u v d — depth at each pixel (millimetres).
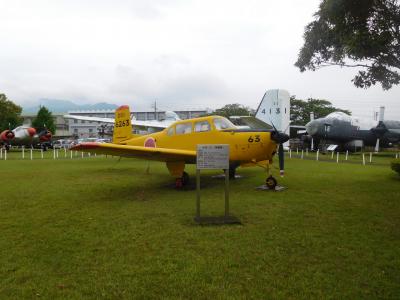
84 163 15609
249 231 4535
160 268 3340
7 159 18750
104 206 6172
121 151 7219
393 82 7301
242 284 3000
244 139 8062
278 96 18219
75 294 2846
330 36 7109
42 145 30016
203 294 2828
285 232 4484
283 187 8000
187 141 8945
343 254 3689
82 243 4109
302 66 7922
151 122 24109
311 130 23531
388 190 7625
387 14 6156
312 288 2920
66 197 7051
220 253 3730
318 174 10586
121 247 3951
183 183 8258
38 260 3580
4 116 44250
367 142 24484
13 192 7613
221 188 8102
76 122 93625
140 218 5270
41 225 4926
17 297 2799
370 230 4562
